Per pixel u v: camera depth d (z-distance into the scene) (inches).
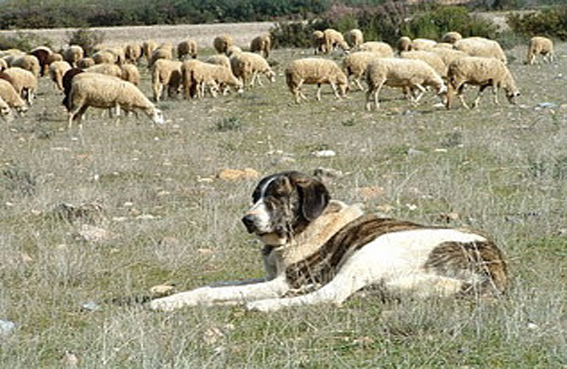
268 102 1100.5
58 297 297.4
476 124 809.5
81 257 341.4
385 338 234.2
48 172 599.8
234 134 801.6
